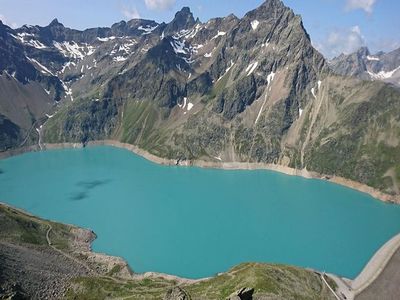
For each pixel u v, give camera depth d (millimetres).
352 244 193500
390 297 140625
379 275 152875
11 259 131125
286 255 182750
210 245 193875
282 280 129500
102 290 129000
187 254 184750
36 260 141375
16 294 110750
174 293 113875
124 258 180625
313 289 132625
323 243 194750
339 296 135250
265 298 116312
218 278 135375
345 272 166250
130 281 142250
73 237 194750
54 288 124688
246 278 128000
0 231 167625
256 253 185125
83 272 149375
